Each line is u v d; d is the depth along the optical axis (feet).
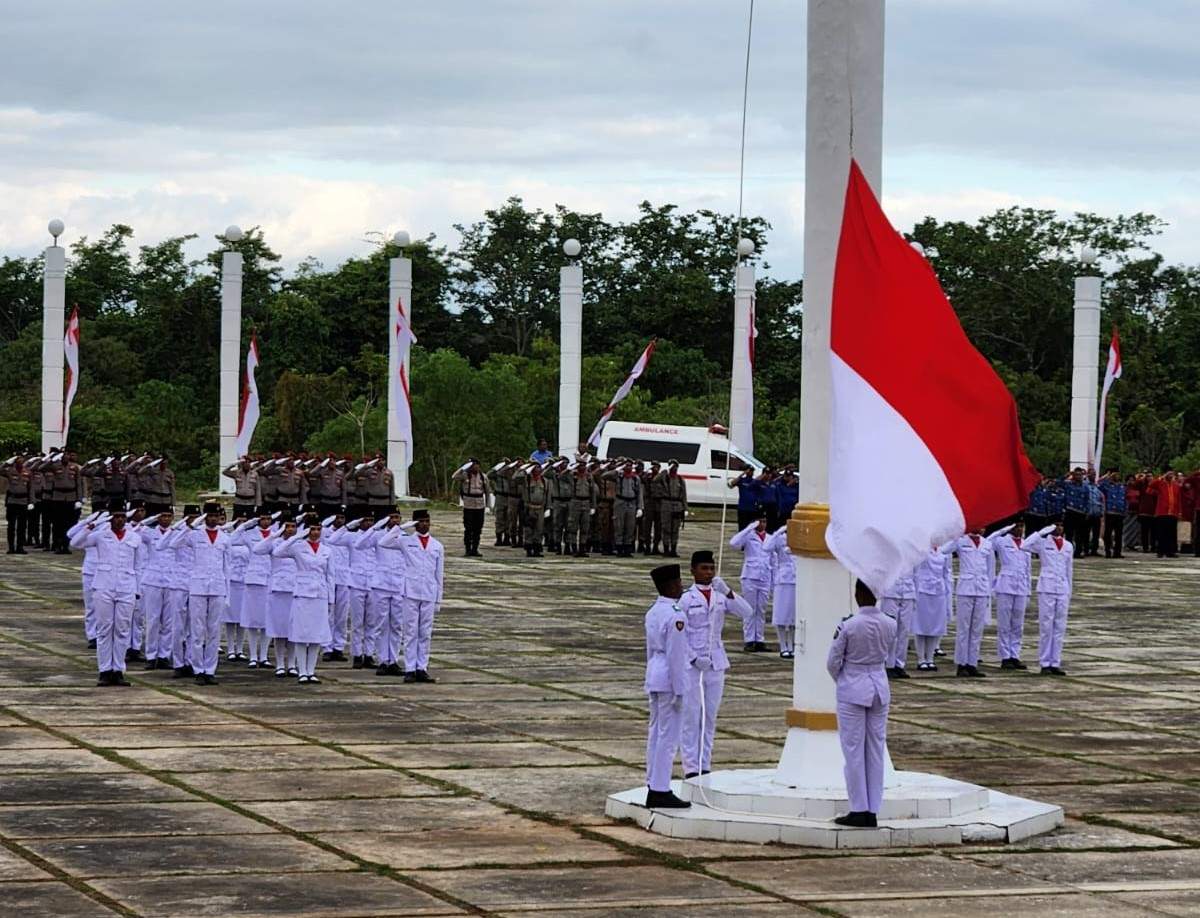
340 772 58.54
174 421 259.39
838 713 48.83
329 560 84.74
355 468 148.25
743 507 156.35
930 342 48.91
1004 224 282.56
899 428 48.21
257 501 147.33
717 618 55.83
